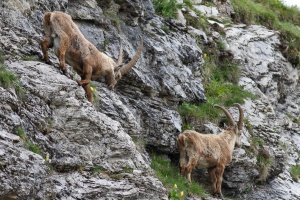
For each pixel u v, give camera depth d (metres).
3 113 27.86
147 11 50.00
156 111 44.19
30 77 31.70
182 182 39.97
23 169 25.48
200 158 41.72
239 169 46.38
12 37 34.47
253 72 64.25
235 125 44.22
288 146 60.34
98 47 43.22
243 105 55.22
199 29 62.28
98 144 32.03
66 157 30.16
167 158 44.38
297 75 70.00
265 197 48.91
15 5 36.69
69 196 28.30
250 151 48.84
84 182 29.72
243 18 74.00
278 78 66.56
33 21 37.88
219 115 50.12
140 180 31.94
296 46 73.44
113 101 39.31
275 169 51.50
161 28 51.09
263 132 53.16
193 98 49.50
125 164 32.53
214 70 60.34
